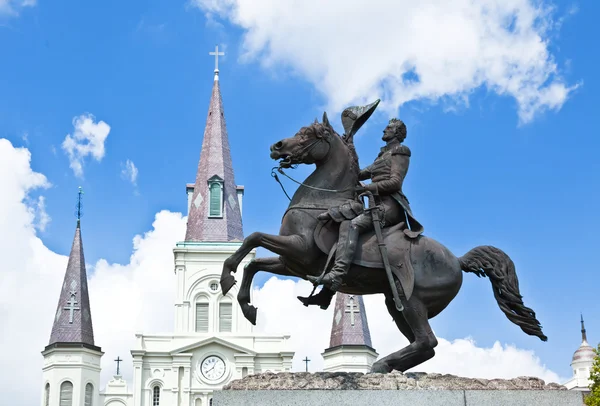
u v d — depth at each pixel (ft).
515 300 25.13
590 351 182.50
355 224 24.54
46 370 175.94
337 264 24.08
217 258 186.50
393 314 25.81
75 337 175.73
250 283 25.45
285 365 178.40
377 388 22.18
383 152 26.53
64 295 180.45
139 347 178.29
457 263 25.16
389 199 25.48
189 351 179.01
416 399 22.08
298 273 25.32
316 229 24.82
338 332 178.09
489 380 22.86
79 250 187.21
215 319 182.39
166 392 177.58
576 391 22.68
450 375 22.94
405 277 24.49
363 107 27.17
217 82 216.33
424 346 24.34
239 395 21.77
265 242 24.67
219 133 205.87
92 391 175.32
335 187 25.61
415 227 25.35
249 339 180.14
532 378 23.15
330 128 26.09
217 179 196.95
